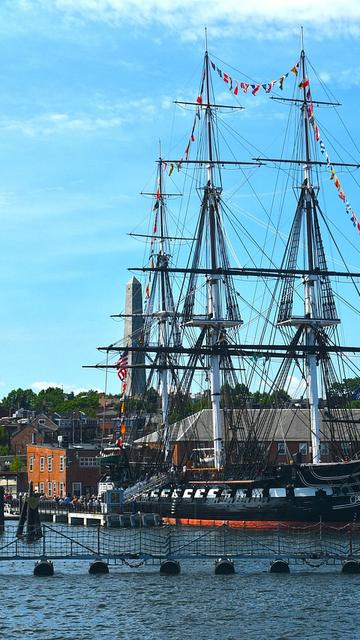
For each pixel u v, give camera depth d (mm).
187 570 68688
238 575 65875
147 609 54781
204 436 148750
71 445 169250
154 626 50719
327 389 112562
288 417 149375
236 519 102938
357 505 93938
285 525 94562
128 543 85625
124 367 129875
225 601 56719
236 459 115188
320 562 71312
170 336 141625
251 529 100812
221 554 70125
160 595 58656
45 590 60750
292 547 77688
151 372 146875
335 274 115875
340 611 53625
